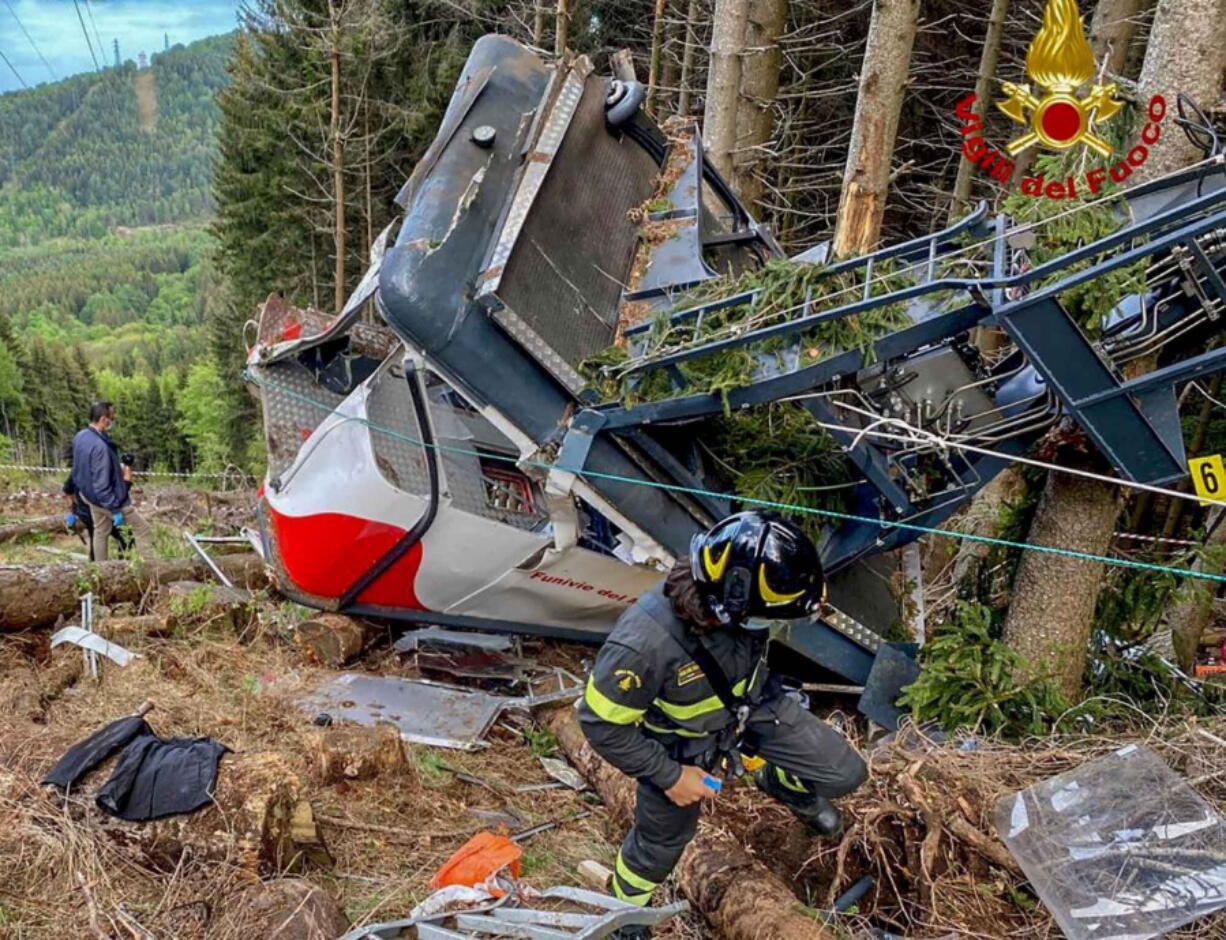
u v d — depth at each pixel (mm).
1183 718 4035
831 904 3027
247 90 23953
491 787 3963
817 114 16062
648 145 4969
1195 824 2961
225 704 4328
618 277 4398
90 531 7348
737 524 2359
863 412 3869
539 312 3900
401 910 3018
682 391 3861
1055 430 4023
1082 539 4152
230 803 3043
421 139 21875
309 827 3174
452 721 4453
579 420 3920
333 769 3693
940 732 4145
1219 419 7066
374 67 21125
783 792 2959
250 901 2781
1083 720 4059
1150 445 3545
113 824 3092
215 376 31844
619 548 4445
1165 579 4617
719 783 2521
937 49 14477
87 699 4191
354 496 4672
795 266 3898
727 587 2285
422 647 5102
